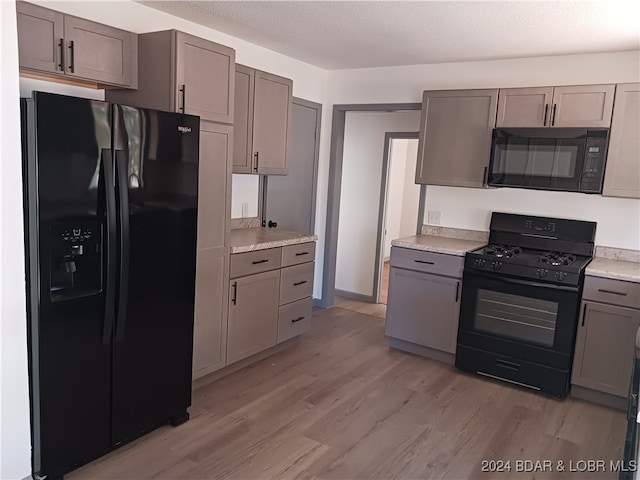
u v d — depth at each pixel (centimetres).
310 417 281
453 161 383
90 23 252
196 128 252
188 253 256
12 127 181
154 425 251
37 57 233
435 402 309
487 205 404
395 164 735
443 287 365
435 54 386
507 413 299
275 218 444
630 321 300
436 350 380
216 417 275
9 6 176
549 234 371
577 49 344
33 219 189
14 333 189
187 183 250
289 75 437
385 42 360
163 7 309
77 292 205
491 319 343
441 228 427
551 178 338
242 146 345
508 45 344
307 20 318
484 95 364
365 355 384
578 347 318
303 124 463
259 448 247
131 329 230
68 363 205
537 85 379
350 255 557
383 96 454
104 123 206
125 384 231
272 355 374
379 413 291
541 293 321
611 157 322
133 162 221
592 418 297
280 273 358
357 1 275
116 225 213
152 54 267
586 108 328
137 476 219
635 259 345
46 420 201
